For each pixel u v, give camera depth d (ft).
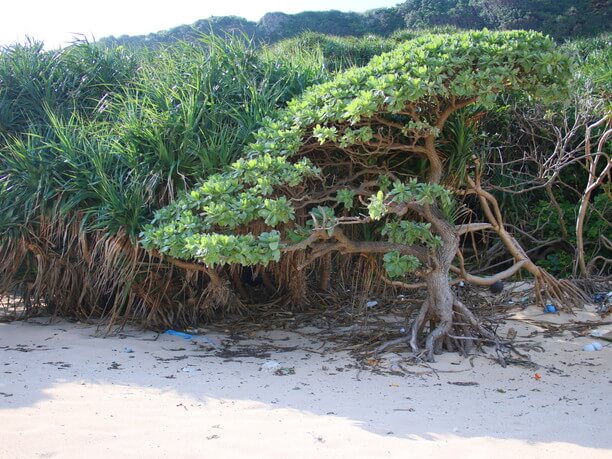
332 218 19.19
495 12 110.83
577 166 31.40
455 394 16.53
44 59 28.35
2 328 22.65
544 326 22.80
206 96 23.56
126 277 21.75
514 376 17.90
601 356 19.56
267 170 19.75
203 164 21.89
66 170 22.89
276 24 118.11
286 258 23.73
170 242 18.79
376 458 12.61
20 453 12.60
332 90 20.16
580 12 102.47
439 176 21.01
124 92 27.07
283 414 14.96
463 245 30.27
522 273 29.99
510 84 19.81
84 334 22.06
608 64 36.81
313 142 21.83
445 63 18.67
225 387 16.94
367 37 73.46
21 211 22.81
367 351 20.35
